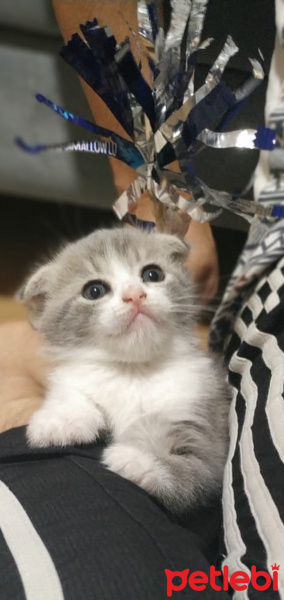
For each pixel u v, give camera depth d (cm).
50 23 33
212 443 17
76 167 37
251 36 21
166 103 17
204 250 26
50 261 22
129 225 22
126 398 18
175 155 18
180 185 18
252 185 20
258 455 14
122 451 16
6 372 25
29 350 26
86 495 13
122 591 11
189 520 15
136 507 13
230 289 21
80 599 11
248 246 20
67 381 19
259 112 22
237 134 16
